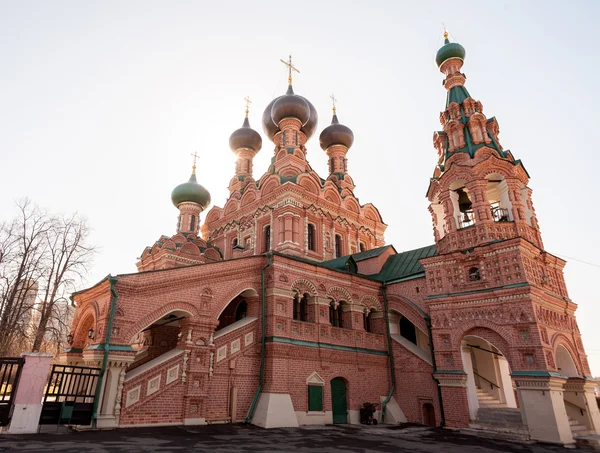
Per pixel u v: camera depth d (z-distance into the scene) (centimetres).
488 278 1931
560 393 1672
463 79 2556
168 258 3120
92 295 1730
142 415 1477
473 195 2108
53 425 1388
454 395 1875
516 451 1330
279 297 1912
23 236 2716
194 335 1692
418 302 2227
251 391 1788
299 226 2920
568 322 2017
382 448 1273
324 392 1917
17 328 2523
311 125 3644
